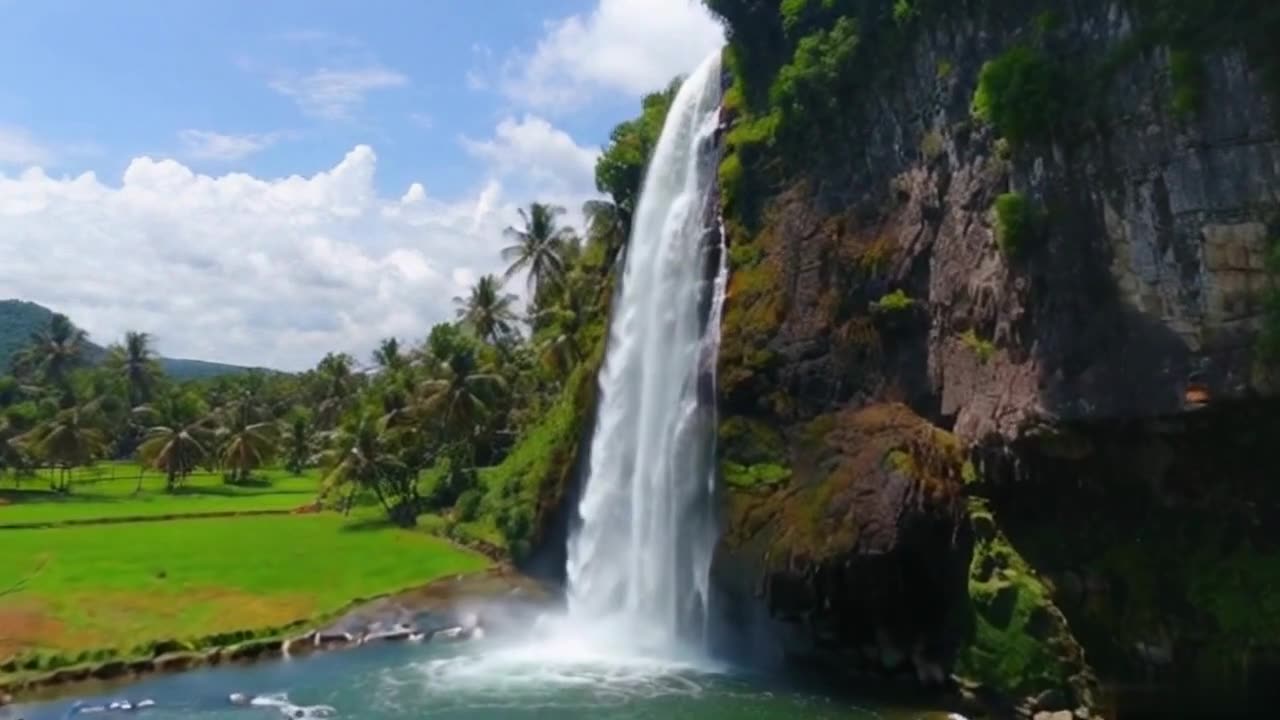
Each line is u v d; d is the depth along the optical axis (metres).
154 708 28.12
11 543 53.12
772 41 38.66
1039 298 25.77
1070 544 26.64
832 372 33.38
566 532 46.66
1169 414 23.34
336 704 28.38
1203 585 24.73
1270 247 21.86
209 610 38.16
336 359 119.50
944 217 30.30
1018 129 25.80
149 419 122.44
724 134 40.19
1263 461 23.84
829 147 35.41
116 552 49.88
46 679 30.44
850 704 27.38
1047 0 26.25
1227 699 24.28
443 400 67.62
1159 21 23.47
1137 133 23.92
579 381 49.69
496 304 82.31
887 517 28.48
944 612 28.20
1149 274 23.75
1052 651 24.70
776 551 31.47
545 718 26.67
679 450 38.78
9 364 143.62
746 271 37.31
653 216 45.72
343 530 60.44
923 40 31.06
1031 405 25.73
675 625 37.09
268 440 106.75
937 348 30.36
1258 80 22.08
